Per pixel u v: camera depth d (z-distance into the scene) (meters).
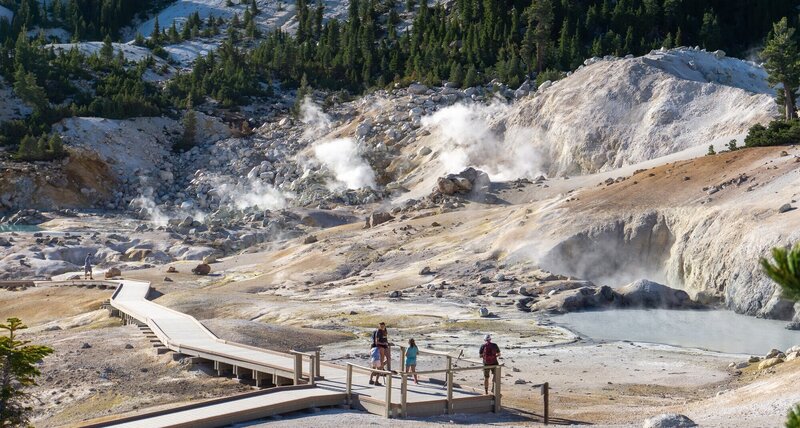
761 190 63.56
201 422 25.45
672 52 122.06
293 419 27.00
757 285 55.34
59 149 135.38
